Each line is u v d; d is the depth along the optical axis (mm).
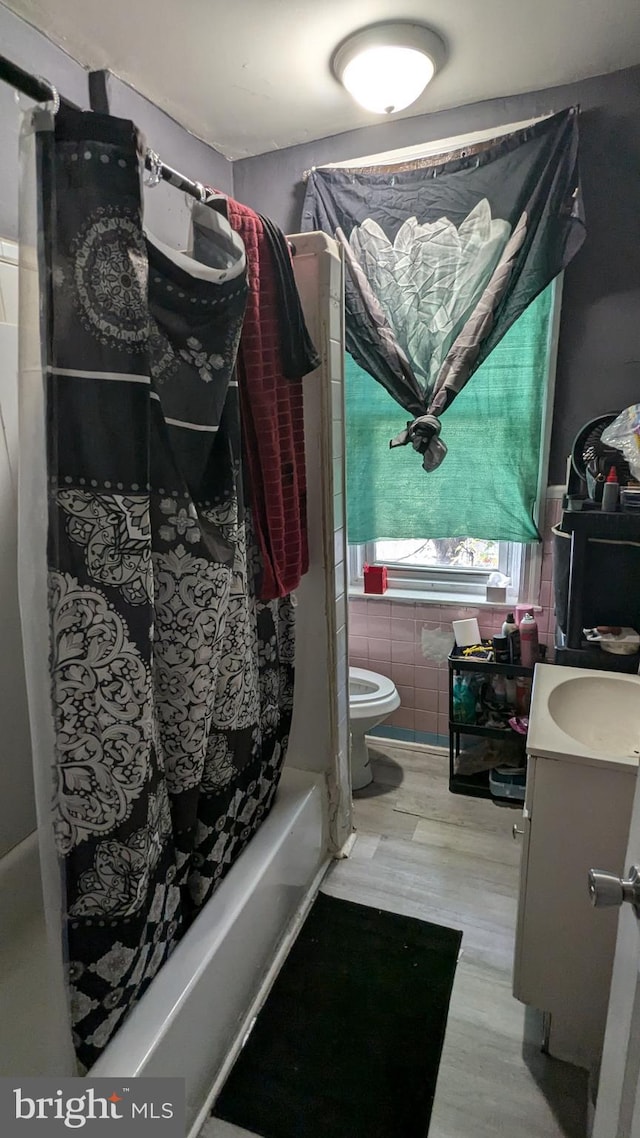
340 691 1939
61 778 970
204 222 1235
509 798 2273
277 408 1486
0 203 1547
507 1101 1290
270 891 1544
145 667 1009
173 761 1218
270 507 1460
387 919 1762
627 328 2045
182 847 1286
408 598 2506
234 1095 1313
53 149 822
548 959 1317
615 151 1949
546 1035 1377
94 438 907
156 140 2039
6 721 1505
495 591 2408
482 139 2051
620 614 1835
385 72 1732
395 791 2373
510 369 2162
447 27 1659
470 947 1663
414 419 2283
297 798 1783
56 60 1694
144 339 931
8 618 1484
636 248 1982
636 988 714
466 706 2316
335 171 2217
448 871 1941
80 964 1051
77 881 1019
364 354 2277
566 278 2078
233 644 1344
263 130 2203
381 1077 1344
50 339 852
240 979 1405
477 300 2107
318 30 1651
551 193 1965
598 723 1567
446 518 2361
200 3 1521
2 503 1438
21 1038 1244
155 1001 1152
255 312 1348
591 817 1224
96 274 877
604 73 1910
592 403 2137
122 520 945
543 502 2250
